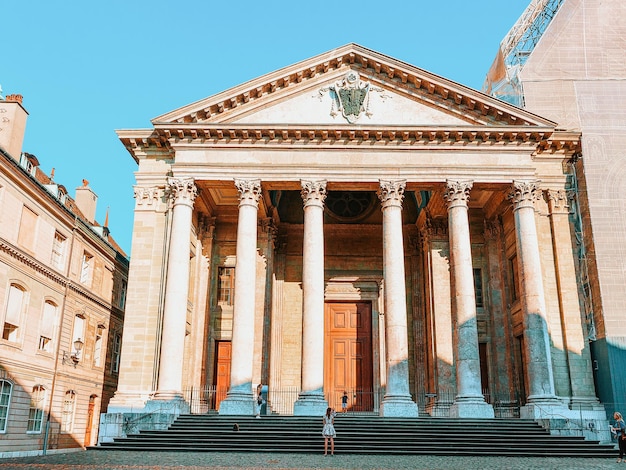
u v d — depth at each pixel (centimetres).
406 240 3981
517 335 3394
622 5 3747
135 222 3272
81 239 4234
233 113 3266
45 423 3669
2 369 3259
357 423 2625
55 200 3791
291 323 3822
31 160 4041
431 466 1891
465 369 2894
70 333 4028
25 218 3525
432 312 3572
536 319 2950
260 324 3491
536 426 2703
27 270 3519
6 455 3278
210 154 3200
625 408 2959
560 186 3316
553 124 3155
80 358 4156
